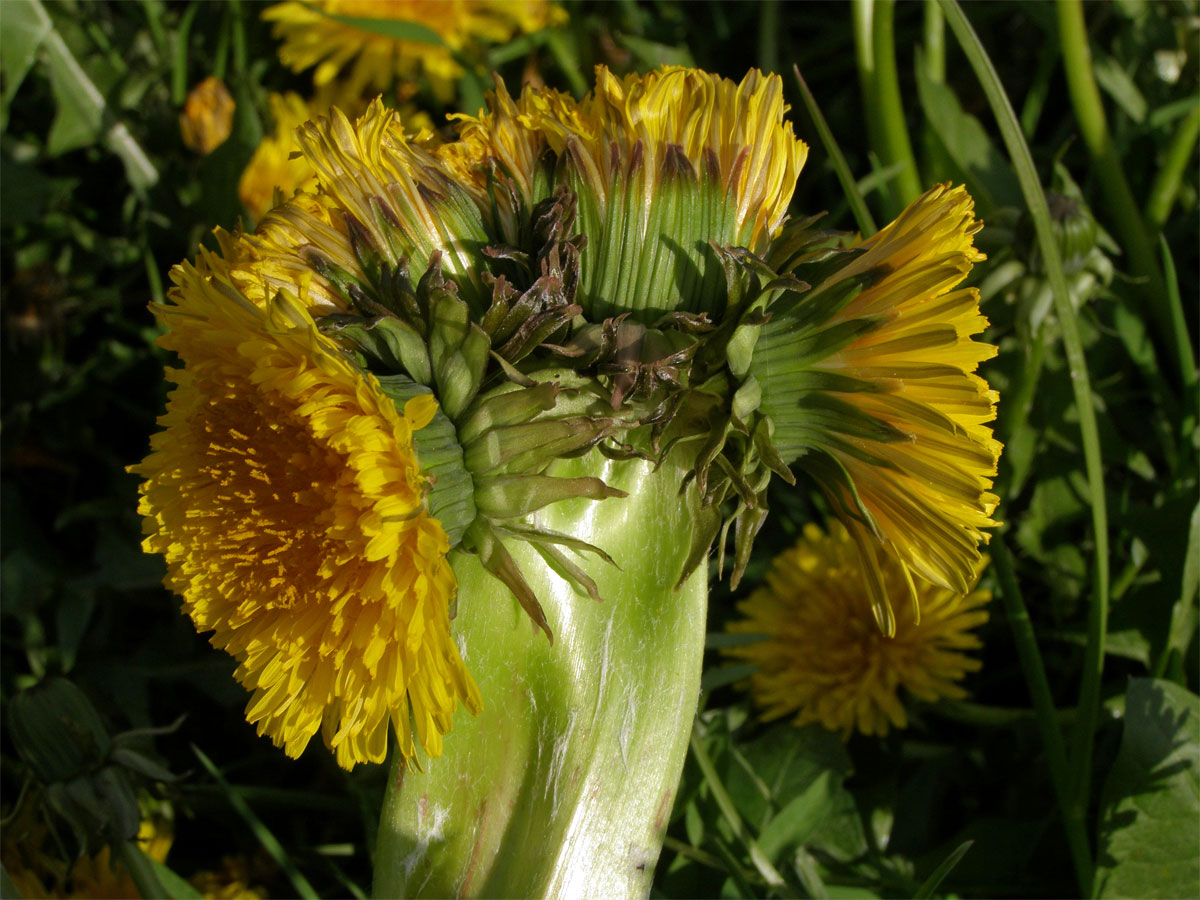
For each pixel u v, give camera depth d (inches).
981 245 9.3
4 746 9.7
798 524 10.3
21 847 8.7
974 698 9.9
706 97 6.9
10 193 10.4
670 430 6.9
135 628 10.6
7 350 10.3
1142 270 10.3
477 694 6.3
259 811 9.7
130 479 10.3
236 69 11.4
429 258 6.9
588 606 6.9
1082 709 8.4
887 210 10.1
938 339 6.5
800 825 8.5
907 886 8.6
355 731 6.4
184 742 10.1
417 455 6.4
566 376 6.7
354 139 6.9
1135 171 10.9
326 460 6.3
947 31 11.8
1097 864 8.3
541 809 6.9
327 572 6.3
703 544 7.0
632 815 7.0
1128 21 10.6
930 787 9.4
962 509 6.7
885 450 6.7
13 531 10.2
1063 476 9.7
